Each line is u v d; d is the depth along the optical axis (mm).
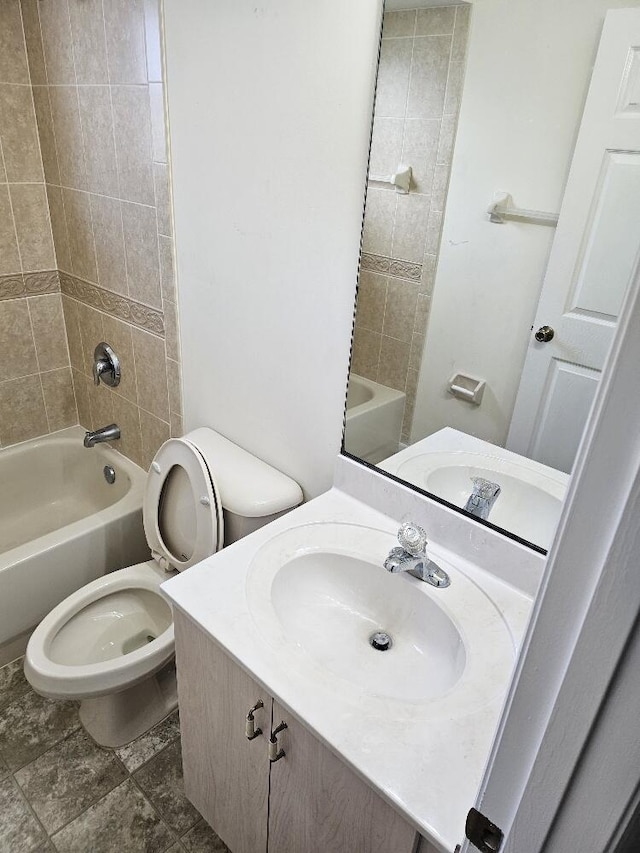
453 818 840
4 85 2016
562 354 1079
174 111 1576
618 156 925
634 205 927
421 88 1104
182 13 1442
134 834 1589
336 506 1483
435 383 1282
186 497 1756
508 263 1100
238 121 1429
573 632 449
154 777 1729
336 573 1354
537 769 509
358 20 1143
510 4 963
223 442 1831
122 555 2207
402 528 1249
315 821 1107
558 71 950
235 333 1689
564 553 438
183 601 1178
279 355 1586
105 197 1951
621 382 375
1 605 1907
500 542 1243
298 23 1232
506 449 1215
